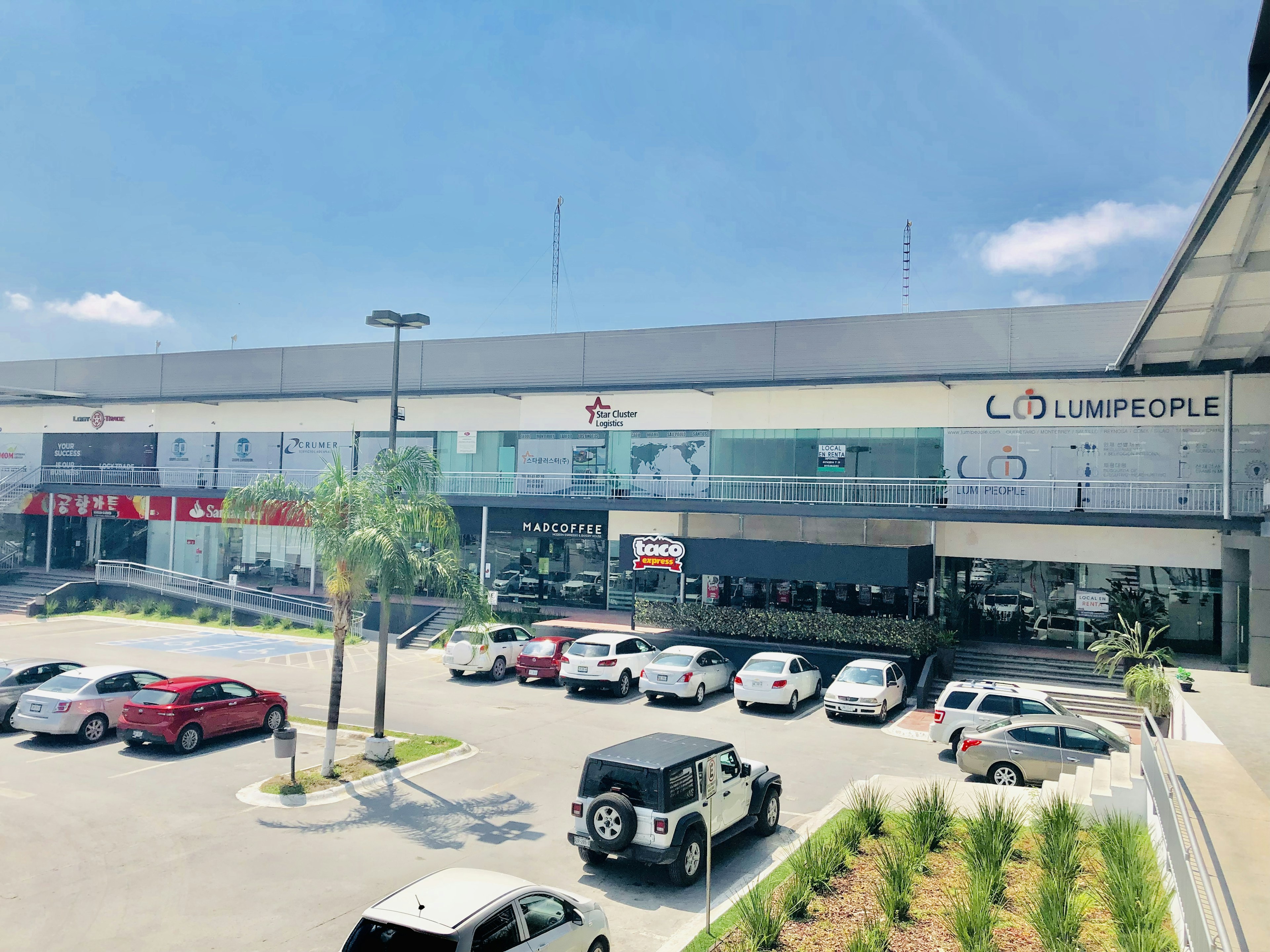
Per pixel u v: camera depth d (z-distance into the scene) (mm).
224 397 42031
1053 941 8203
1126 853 10023
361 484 16953
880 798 13797
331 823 13414
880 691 21312
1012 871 10586
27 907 10273
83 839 12516
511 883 8039
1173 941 8133
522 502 34312
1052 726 15609
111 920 9953
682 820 11070
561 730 19828
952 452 29047
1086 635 26844
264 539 41719
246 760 16781
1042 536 27594
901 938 8797
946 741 18047
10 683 19188
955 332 29047
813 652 26344
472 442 37688
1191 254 16250
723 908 10516
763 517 32031
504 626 27406
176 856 11914
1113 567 26719
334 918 10047
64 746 17734
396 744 17891
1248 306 20141
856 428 30672
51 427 47406
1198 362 24594
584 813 11516
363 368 39688
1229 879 8352
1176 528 25062
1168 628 25828
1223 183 13688
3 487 45656
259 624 36219
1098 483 26234
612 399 35031
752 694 22062
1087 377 26438
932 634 25812
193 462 43625
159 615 38188
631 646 24734
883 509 27703
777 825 13750
